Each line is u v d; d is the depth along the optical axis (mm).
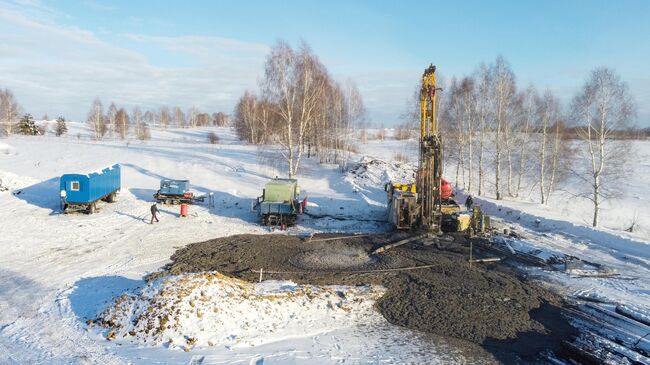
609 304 14945
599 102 32250
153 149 55750
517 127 42906
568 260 19062
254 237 24094
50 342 11461
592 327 13141
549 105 41719
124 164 44344
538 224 27641
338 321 13297
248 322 12570
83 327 12359
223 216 29359
